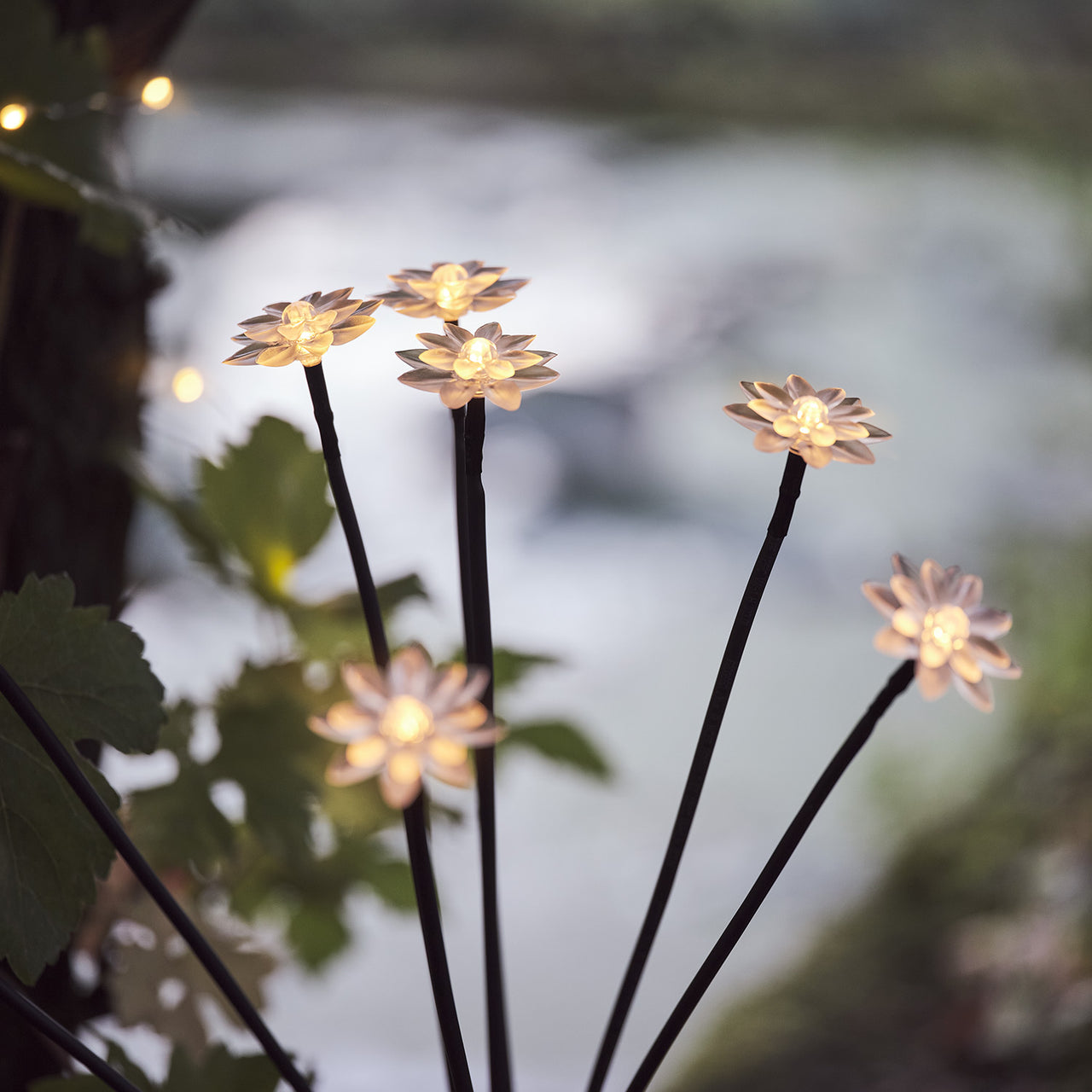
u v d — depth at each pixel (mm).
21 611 1011
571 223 14469
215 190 14391
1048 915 3348
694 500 8406
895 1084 3004
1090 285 9219
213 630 5438
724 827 4988
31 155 1154
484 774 1020
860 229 13891
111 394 1468
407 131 17828
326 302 952
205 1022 1230
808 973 3693
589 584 7246
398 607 1287
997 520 7418
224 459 1252
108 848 1015
